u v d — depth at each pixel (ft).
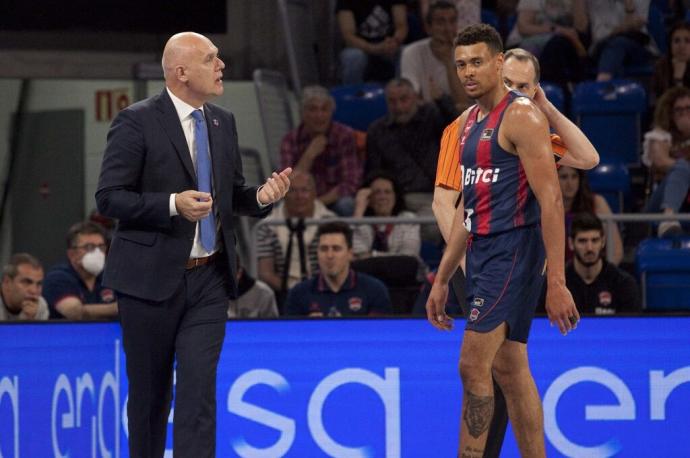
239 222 86.69
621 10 95.71
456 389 49.52
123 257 41.68
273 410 49.60
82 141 99.66
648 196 82.23
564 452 49.11
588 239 59.06
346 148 85.56
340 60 100.07
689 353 49.08
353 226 69.87
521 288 39.86
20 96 100.22
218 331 42.06
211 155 42.68
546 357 49.16
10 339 44.62
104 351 49.16
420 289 64.44
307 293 61.31
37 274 59.36
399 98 83.41
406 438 49.60
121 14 89.40
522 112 39.22
